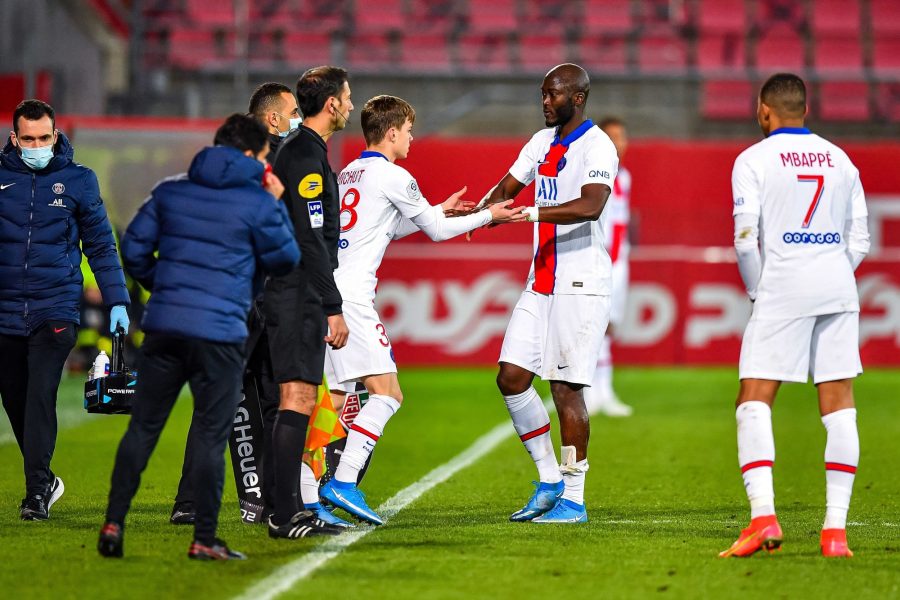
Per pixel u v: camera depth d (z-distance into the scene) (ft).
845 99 230.48
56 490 77.20
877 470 101.09
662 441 118.32
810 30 242.58
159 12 231.30
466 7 241.96
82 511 77.82
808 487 93.15
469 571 59.41
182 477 72.59
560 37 237.86
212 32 229.66
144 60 222.28
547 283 75.36
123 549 63.46
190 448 72.23
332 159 186.19
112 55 223.10
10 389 77.20
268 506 70.23
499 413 141.59
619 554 63.98
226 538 67.46
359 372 72.43
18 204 74.95
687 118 225.56
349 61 229.04
